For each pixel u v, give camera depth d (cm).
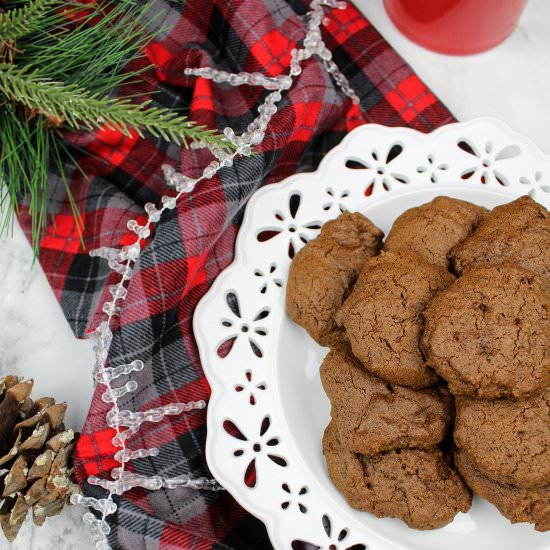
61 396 67
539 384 57
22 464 60
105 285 66
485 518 62
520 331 57
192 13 68
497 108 72
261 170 66
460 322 58
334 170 67
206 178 65
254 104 69
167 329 66
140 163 69
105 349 63
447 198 64
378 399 60
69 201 68
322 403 65
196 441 65
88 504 62
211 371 64
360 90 71
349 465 61
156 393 65
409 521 60
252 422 63
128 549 63
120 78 63
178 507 65
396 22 72
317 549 64
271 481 63
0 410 61
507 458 58
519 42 72
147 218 68
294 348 65
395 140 67
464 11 68
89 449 63
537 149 67
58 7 61
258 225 66
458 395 59
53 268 67
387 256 61
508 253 61
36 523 62
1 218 68
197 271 66
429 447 60
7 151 62
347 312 60
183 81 68
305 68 67
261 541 66
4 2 60
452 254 62
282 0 69
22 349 68
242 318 65
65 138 67
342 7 70
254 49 67
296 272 63
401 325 59
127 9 66
